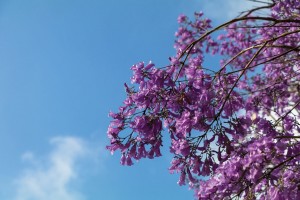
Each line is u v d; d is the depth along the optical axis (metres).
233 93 5.76
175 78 5.52
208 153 5.37
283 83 8.49
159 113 5.27
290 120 5.74
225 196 5.11
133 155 5.36
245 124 5.35
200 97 5.31
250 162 4.87
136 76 5.23
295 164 5.02
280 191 4.86
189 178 5.42
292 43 8.85
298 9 7.96
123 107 5.35
